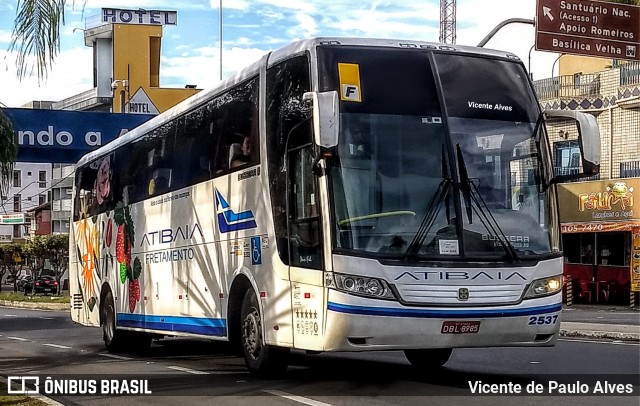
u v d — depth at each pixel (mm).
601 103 35719
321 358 14750
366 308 9547
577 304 34469
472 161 10203
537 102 10867
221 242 12797
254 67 11984
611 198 33406
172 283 14938
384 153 10031
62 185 91625
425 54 10617
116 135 29203
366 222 9789
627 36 21859
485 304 9812
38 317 35719
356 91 10188
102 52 75750
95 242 19969
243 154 12094
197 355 16875
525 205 10305
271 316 11094
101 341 21578
